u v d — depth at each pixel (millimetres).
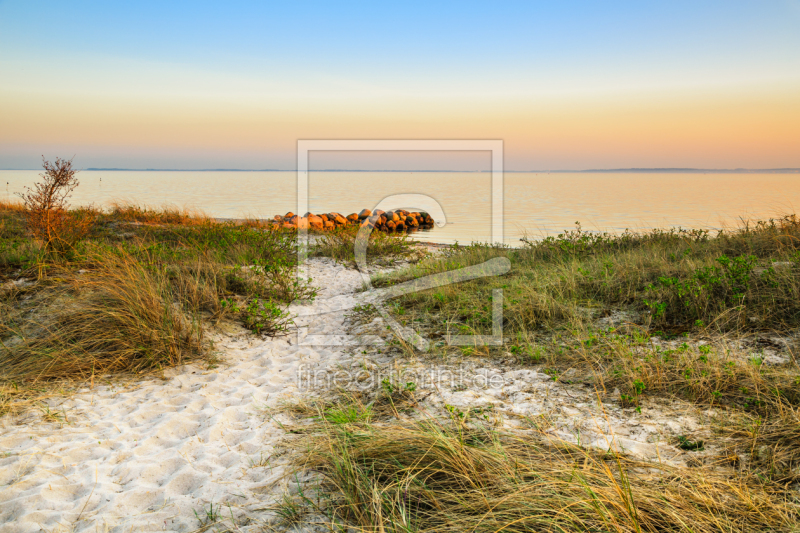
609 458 3010
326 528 2568
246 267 8625
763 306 5008
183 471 3178
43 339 4977
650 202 31484
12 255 7320
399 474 2941
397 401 4145
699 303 5254
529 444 3191
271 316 6219
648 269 6832
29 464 3195
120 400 4227
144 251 7863
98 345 5035
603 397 3939
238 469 3203
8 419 3766
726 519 2361
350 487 2814
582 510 2449
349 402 4191
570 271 7102
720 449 3061
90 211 13062
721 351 4438
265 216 24156
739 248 7664
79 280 6297
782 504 2453
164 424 3793
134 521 2670
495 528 2414
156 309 5418
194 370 4922
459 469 2902
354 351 5516
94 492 2939
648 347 4668
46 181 7973
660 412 3602
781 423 3186
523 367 4691
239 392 4477
